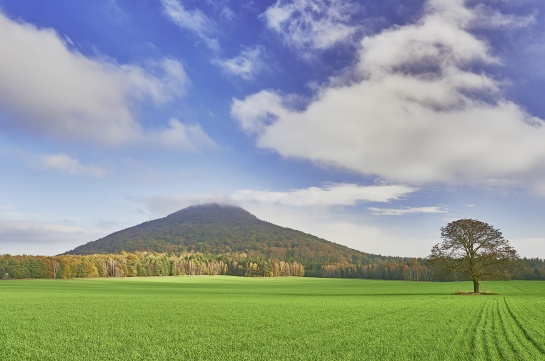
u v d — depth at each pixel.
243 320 37.16
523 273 171.62
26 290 86.75
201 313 43.03
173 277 195.62
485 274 73.31
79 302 56.09
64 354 22.61
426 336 27.52
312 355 21.91
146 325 34.00
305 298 67.50
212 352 22.94
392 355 21.69
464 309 46.06
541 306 49.66
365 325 33.38
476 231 74.00
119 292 83.25
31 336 28.56
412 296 71.94
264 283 155.12
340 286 130.75
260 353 22.66
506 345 23.73
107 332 30.28
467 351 22.39
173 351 23.31
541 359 19.92
